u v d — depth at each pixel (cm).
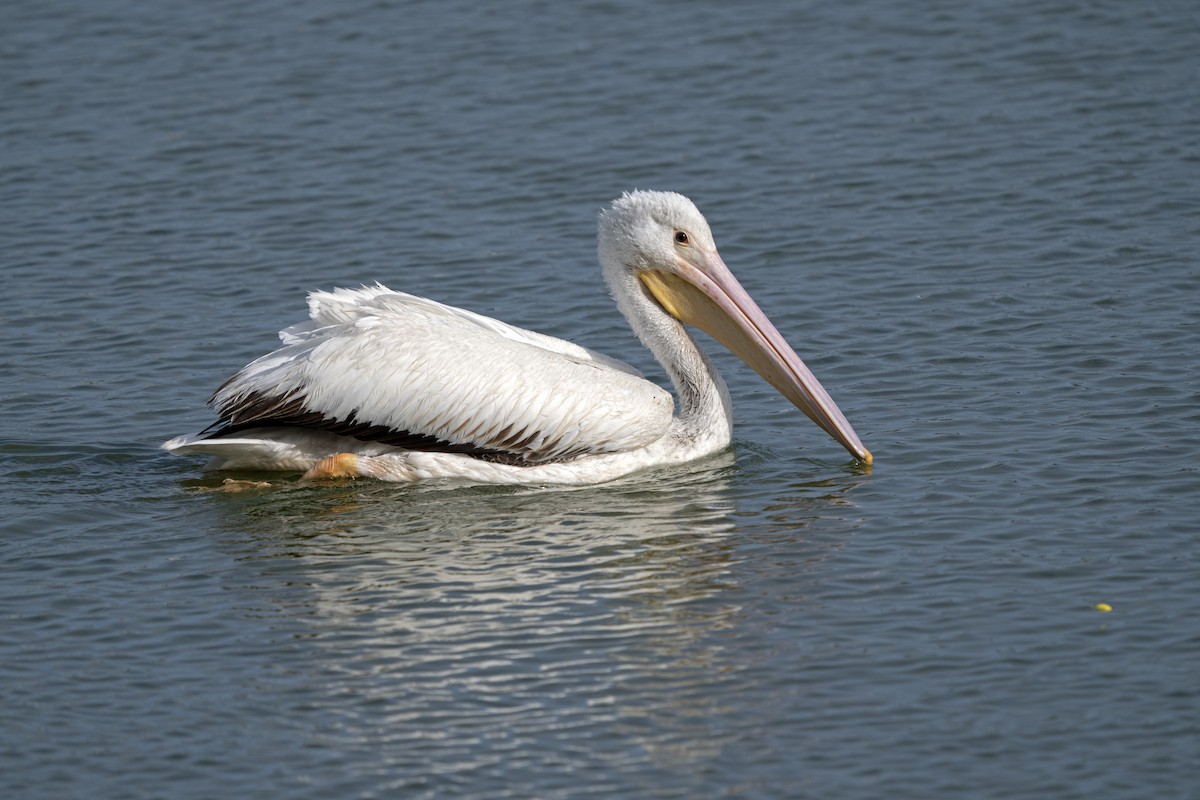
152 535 1345
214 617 1193
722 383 1539
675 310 1543
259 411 1440
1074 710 1033
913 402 1595
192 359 1759
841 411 1571
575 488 1455
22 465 1490
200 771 992
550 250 2075
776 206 2184
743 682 1079
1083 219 2069
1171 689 1050
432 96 2631
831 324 1814
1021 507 1341
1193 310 1766
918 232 2072
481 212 2205
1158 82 2511
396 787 969
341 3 3094
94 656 1137
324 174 2348
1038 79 2567
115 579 1262
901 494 1387
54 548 1317
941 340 1745
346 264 2039
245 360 1753
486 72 2725
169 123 2550
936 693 1059
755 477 1457
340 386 1426
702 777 973
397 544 1322
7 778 989
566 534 1338
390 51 2833
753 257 2033
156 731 1038
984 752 991
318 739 1023
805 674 1087
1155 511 1313
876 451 1489
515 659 1117
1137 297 1816
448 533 1345
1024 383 1614
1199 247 1953
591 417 1451
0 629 1177
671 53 2770
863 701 1052
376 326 1439
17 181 2336
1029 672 1079
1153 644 1105
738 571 1251
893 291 1895
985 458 1448
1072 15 2805
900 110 2489
